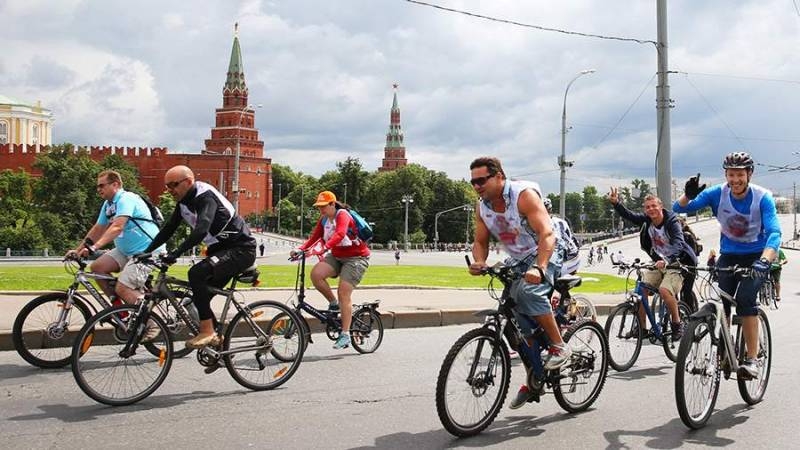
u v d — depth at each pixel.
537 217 5.23
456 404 5.08
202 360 6.35
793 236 113.75
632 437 5.26
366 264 8.46
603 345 6.16
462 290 16.89
